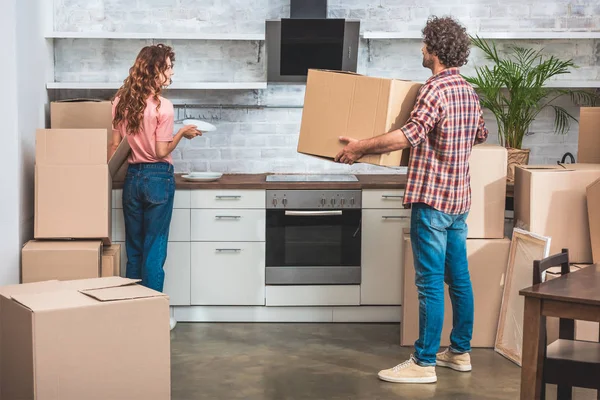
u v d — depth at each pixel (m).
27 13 4.79
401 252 5.24
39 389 2.97
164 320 3.22
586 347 3.30
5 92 4.43
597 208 4.23
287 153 5.80
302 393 4.01
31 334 2.96
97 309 3.07
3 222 4.42
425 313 4.15
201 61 5.72
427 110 3.85
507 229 5.21
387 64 5.78
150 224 4.88
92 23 5.67
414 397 3.96
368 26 5.73
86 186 4.52
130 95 4.73
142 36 5.39
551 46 5.80
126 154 4.82
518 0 5.76
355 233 5.22
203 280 5.23
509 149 5.15
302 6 5.42
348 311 5.31
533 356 3.04
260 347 4.76
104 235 4.54
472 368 4.41
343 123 3.98
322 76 4.02
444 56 4.01
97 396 3.09
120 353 3.13
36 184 4.49
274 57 5.47
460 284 4.30
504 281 4.69
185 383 4.13
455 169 4.03
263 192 5.18
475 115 4.06
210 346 4.77
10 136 4.44
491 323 4.74
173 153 5.77
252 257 5.22
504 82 5.27
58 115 5.12
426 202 4.00
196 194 5.17
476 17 5.76
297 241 5.22
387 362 4.50
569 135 5.88
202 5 5.70
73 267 4.37
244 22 5.72
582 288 3.06
